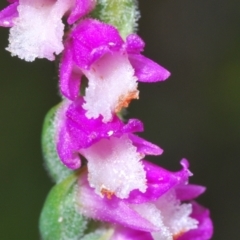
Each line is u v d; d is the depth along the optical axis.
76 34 0.07
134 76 0.07
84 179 0.07
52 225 0.07
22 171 0.10
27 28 0.07
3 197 0.10
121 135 0.07
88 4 0.07
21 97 0.10
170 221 0.07
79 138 0.07
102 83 0.07
